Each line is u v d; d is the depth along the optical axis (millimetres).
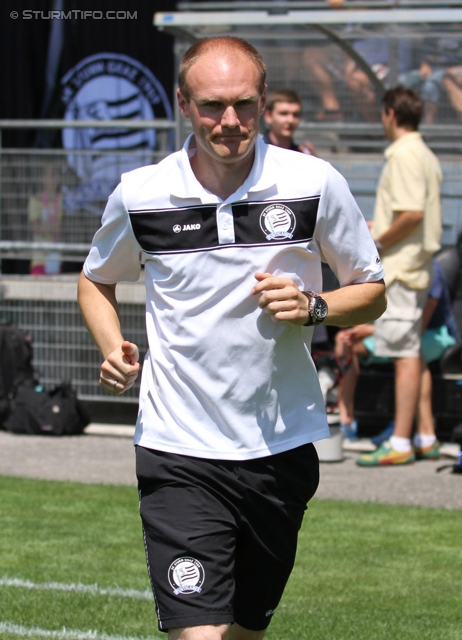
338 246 5781
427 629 8203
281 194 5609
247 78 5367
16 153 18359
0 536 11016
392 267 14117
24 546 10633
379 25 16375
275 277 5449
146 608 8750
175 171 5672
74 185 18172
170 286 5664
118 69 25703
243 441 5617
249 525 5699
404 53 17578
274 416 5688
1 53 26062
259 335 5574
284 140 14891
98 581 9484
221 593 5441
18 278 18453
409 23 15680
